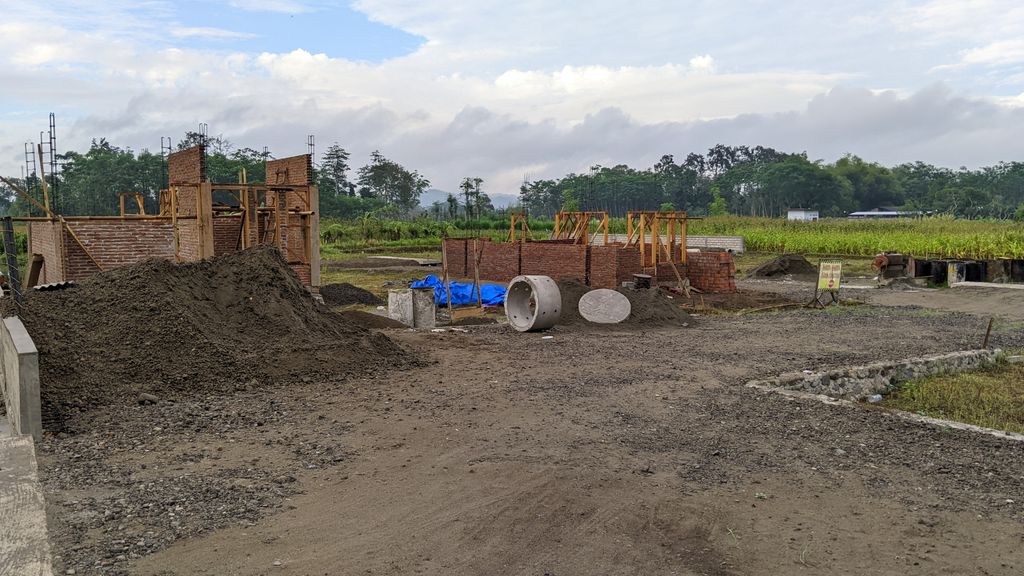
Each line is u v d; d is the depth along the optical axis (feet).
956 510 17.99
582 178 412.98
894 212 386.52
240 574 13.78
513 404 27.09
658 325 50.21
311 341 33.30
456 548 15.14
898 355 39.65
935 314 57.72
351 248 145.18
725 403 28.02
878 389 35.12
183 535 15.31
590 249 70.74
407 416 25.18
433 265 109.81
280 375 30.07
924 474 20.65
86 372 26.86
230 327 33.01
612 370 33.81
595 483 18.85
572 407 26.84
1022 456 22.34
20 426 21.38
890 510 17.92
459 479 19.02
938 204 372.17
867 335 46.78
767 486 19.36
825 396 29.60
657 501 17.89
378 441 22.31
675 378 32.27
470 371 33.06
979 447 23.21
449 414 25.50
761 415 26.43
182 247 55.11
